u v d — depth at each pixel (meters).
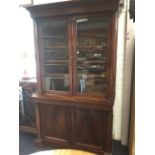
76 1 1.77
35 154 1.09
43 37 2.15
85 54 2.06
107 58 1.90
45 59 2.21
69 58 2.04
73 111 2.09
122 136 2.36
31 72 2.90
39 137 2.36
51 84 2.29
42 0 2.51
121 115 2.35
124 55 2.19
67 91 2.16
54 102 2.12
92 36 1.99
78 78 2.11
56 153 1.09
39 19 2.05
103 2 1.73
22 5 2.60
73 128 2.15
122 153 2.21
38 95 2.23
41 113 2.27
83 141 2.15
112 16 1.78
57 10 1.92
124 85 2.22
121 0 1.98
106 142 2.03
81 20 1.93
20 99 2.76
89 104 1.95
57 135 2.27
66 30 2.05
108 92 1.95
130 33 2.07
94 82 2.10
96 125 2.04
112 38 1.82
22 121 2.83
